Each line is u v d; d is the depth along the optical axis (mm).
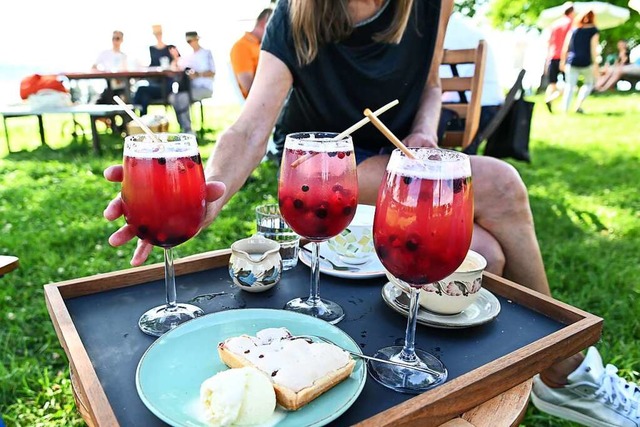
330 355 756
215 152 1229
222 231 3234
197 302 1022
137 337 894
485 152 3275
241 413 652
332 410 689
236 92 3994
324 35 1641
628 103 10883
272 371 718
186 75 6176
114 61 7312
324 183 896
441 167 724
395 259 760
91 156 5512
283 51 1587
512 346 908
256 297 1053
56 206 3754
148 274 1110
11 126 7691
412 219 728
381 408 729
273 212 1297
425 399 707
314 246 993
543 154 5672
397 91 1794
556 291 2496
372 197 1683
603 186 4410
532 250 1459
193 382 748
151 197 820
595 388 1345
